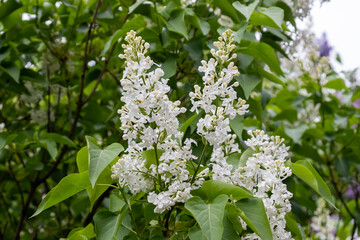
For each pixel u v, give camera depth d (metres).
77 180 0.54
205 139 0.53
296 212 0.86
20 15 1.05
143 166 0.53
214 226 0.46
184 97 0.91
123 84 0.51
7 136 0.86
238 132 0.71
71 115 1.11
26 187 1.20
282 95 1.25
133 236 0.59
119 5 1.00
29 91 1.09
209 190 0.52
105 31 1.10
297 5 0.97
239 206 0.51
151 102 0.50
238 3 0.74
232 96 0.52
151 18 0.84
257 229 0.49
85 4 1.08
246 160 0.60
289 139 1.08
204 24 0.83
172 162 0.51
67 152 1.18
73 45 1.13
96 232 0.53
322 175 1.14
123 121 0.52
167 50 0.88
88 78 1.03
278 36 0.86
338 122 1.14
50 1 1.04
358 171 1.22
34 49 1.02
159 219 0.56
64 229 1.16
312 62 1.20
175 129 0.51
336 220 1.48
